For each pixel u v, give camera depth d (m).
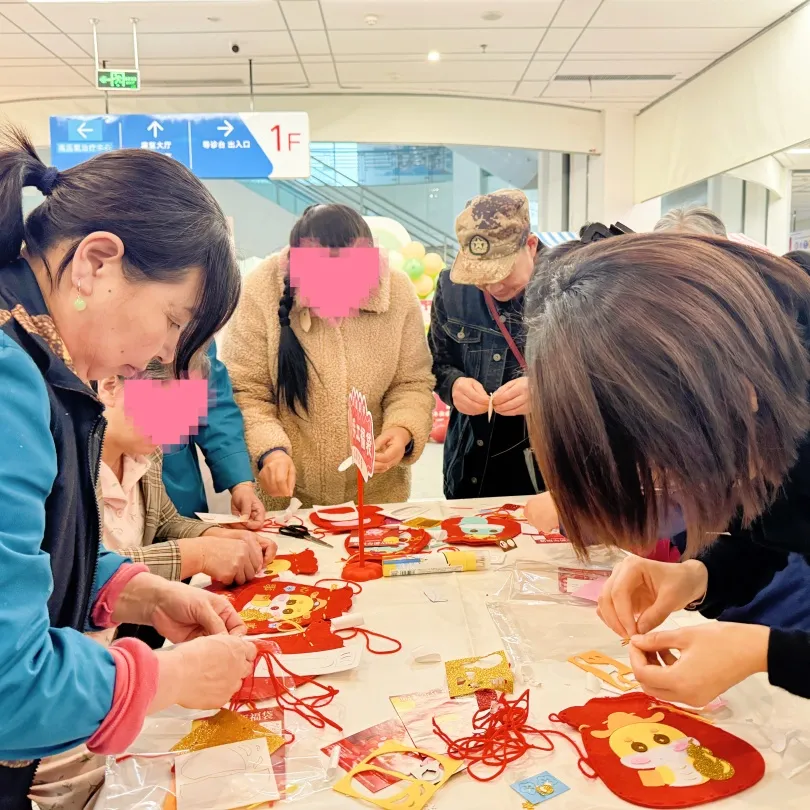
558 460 0.59
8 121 0.64
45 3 3.74
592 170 6.16
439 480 4.88
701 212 1.98
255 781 0.66
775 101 4.22
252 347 1.78
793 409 0.57
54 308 0.61
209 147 4.05
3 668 0.49
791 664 0.66
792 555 1.10
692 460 0.53
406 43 4.42
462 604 1.06
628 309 0.55
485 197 1.70
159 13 3.89
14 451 0.51
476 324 1.88
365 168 6.21
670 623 0.95
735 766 0.66
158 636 1.22
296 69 4.89
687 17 4.06
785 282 0.62
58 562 0.62
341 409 1.75
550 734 0.73
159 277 0.61
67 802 0.73
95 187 0.60
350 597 1.08
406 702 0.79
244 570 1.16
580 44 4.46
